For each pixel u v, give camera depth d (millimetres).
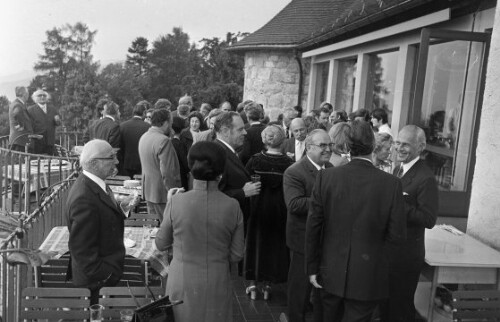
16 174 7500
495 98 4188
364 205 2898
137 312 2529
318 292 3312
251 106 6055
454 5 6348
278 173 4398
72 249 2990
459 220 5980
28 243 3982
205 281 2777
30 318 2842
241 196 3949
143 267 3467
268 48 16750
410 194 3355
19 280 3072
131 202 3922
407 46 8312
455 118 6535
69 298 2881
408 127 3465
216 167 2836
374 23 8977
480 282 3641
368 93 10633
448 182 6543
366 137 2955
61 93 53344
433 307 3658
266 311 4520
